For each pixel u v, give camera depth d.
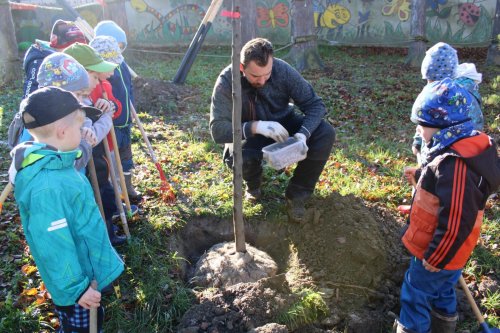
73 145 2.43
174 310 3.26
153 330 3.12
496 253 3.85
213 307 3.17
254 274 3.57
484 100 7.84
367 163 5.54
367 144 6.36
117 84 3.92
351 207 4.09
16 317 3.10
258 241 4.21
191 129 6.62
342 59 12.64
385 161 5.67
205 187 4.74
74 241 2.43
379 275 3.59
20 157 2.34
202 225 4.25
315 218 4.05
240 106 3.28
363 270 3.60
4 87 9.55
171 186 4.68
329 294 3.46
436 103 2.60
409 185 4.89
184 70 9.04
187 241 4.17
